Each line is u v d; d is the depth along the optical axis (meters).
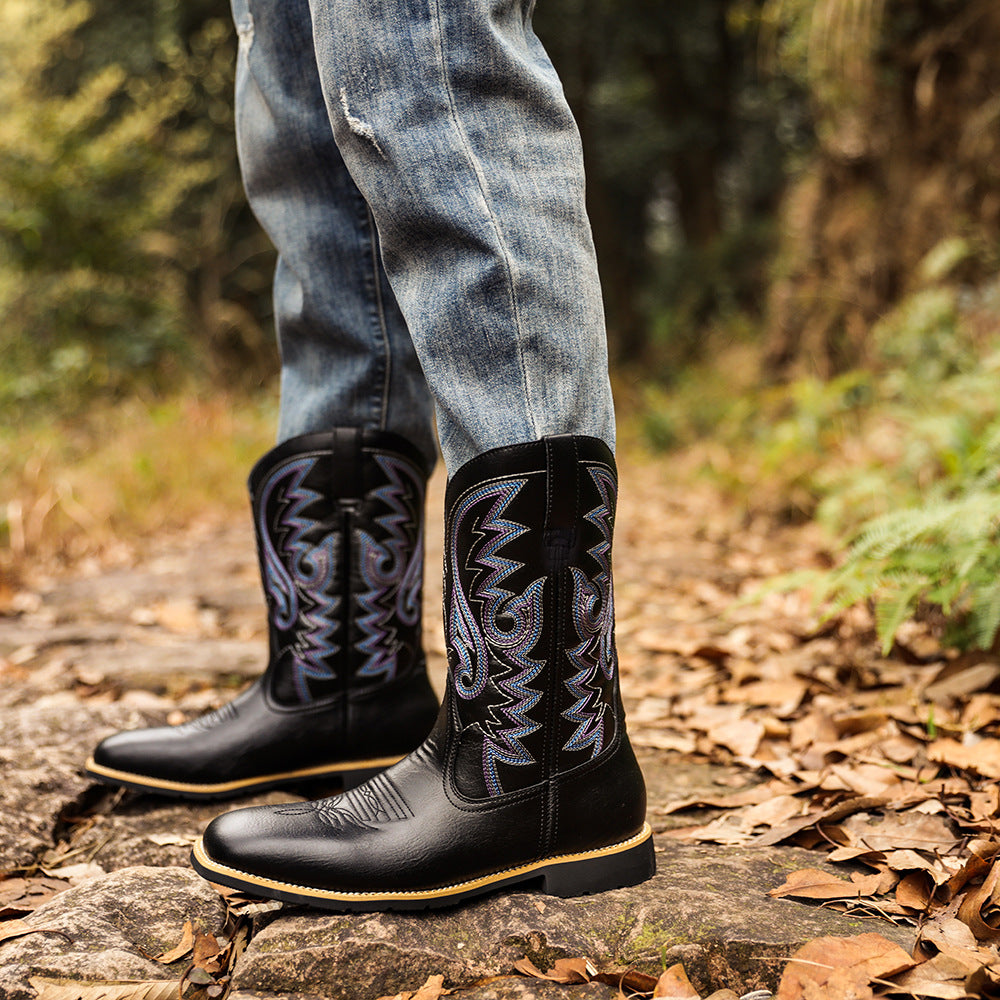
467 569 1.02
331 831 1.02
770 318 6.43
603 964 0.94
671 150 12.16
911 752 1.43
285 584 1.34
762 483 4.23
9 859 1.21
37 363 6.08
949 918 0.97
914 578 1.80
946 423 2.46
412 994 0.91
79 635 2.46
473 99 0.96
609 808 1.05
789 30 5.72
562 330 0.98
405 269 1.01
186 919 1.03
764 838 1.20
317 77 1.22
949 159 4.85
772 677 1.88
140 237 7.01
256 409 6.21
